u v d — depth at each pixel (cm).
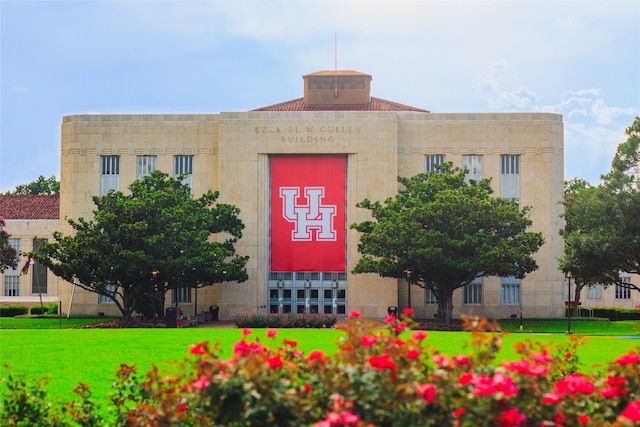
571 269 5022
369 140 6219
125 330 4106
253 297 6172
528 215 6191
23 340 3334
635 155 5016
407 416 945
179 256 5169
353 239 6184
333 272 6206
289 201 6241
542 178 6300
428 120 6338
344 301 6194
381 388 966
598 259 4903
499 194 6303
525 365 992
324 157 6266
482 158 6334
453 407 952
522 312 6253
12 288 7744
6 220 7762
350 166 6234
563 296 6322
